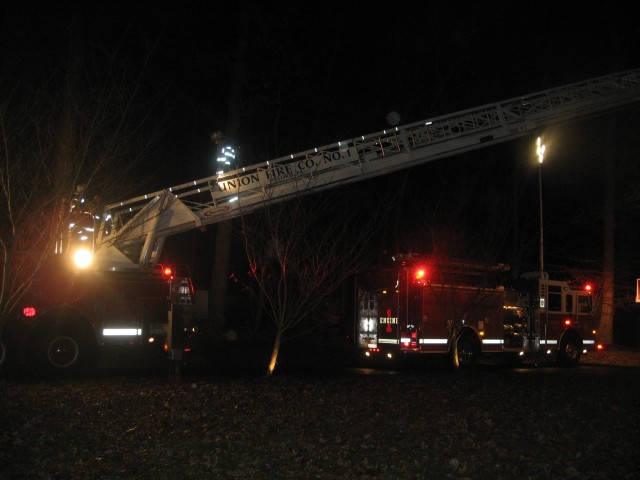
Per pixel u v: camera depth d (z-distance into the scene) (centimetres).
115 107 1425
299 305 1467
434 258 1811
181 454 734
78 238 1395
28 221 992
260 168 1552
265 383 1288
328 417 953
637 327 3409
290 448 774
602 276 2864
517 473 707
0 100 1190
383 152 1648
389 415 985
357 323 1875
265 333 2445
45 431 819
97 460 707
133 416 922
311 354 2166
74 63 1628
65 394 1092
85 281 1421
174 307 1467
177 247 2802
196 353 1989
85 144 1059
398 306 1798
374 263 1875
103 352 1431
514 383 1409
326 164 1593
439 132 1691
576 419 1001
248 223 1805
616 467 745
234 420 912
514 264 2558
